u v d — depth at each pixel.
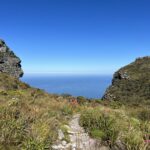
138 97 94.00
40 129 9.49
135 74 116.06
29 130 9.47
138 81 107.75
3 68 58.69
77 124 11.52
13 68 60.56
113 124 10.62
